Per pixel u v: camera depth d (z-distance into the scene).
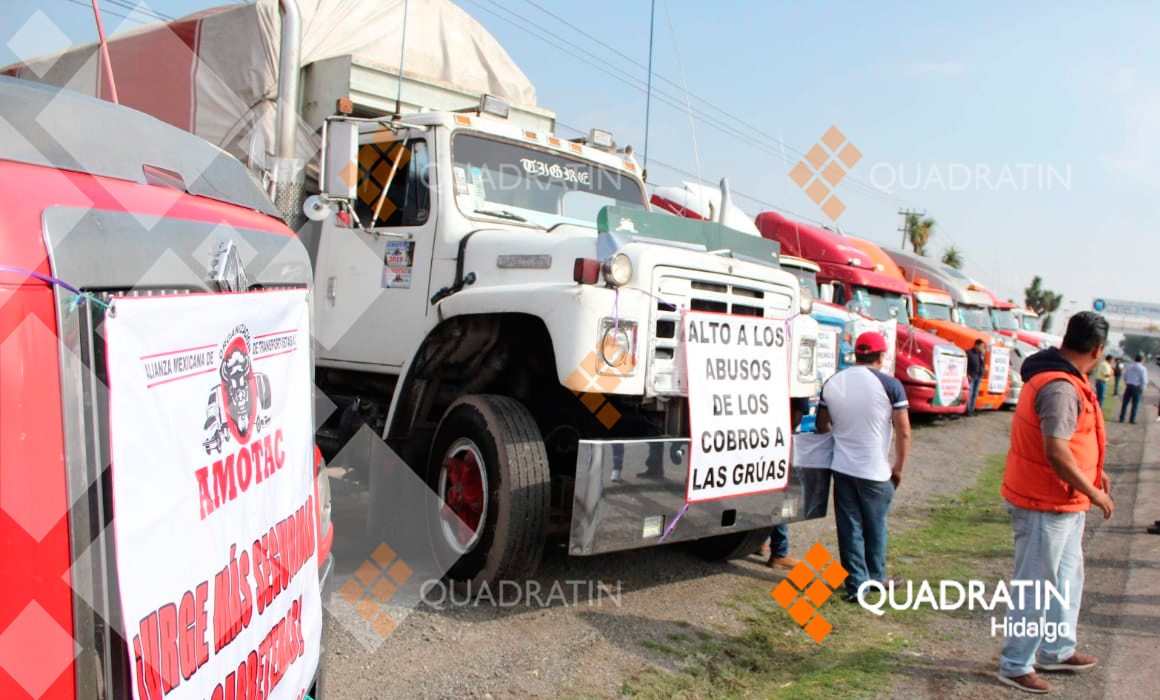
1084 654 4.40
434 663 3.86
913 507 8.13
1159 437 15.83
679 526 4.46
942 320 17.44
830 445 5.24
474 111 5.73
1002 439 14.08
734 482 4.70
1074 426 3.82
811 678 4.00
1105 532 7.28
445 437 4.79
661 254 4.45
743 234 5.15
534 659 3.96
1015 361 20.61
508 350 5.11
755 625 4.66
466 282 4.98
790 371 5.29
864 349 5.26
